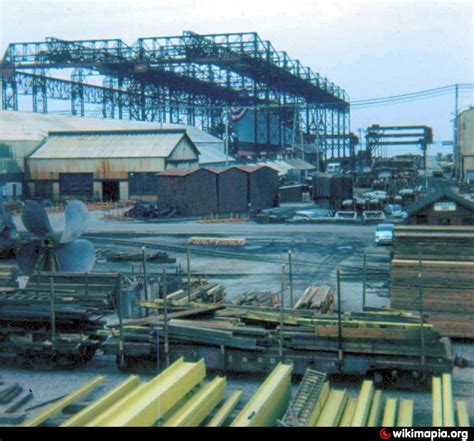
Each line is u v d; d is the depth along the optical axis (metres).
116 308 20.17
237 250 44.06
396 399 15.37
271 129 143.75
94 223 62.06
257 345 17.75
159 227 58.34
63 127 98.19
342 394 14.68
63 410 14.41
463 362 17.08
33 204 22.52
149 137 85.19
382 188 96.19
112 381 18.28
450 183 111.00
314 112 169.00
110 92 130.88
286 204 81.00
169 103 140.00
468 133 111.12
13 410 15.80
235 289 30.92
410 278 21.59
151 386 13.35
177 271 32.00
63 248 22.83
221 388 14.45
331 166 153.38
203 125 154.12
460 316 21.22
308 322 18.41
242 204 70.69
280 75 129.62
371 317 18.88
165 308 17.95
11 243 38.44
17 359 19.59
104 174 81.12
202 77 135.25
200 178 68.44
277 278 33.66
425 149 147.00
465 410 14.22
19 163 81.94
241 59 110.81
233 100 152.12
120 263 39.00
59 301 19.84
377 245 45.22
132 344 18.48
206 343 18.03
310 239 49.06
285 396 14.85
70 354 19.16
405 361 16.86
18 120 92.81
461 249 22.22
